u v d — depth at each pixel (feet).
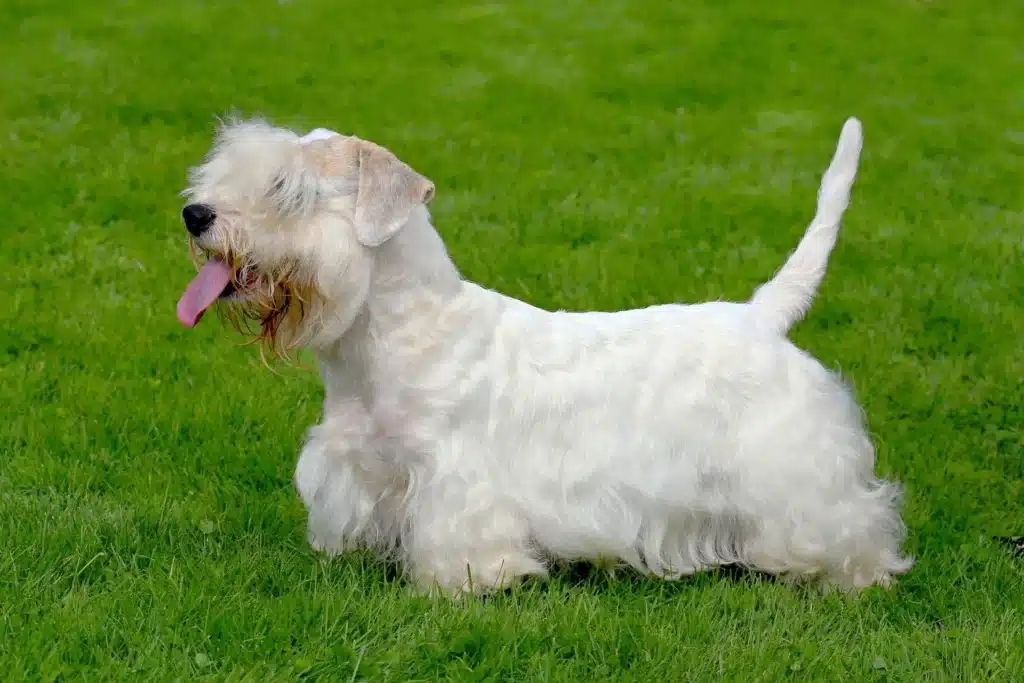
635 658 18.93
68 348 33.47
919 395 32.30
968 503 26.35
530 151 58.13
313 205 19.22
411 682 17.99
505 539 20.62
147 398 30.19
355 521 21.04
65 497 24.44
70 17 82.69
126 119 61.00
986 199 53.47
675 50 78.48
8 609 19.10
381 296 19.88
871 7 90.74
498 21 85.15
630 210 49.29
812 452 21.79
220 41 78.13
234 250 18.98
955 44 82.17
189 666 17.94
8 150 54.44
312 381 31.60
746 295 39.40
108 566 21.20
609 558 21.83
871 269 42.98
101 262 41.39
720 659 19.02
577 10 88.63
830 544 21.90
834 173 23.32
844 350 35.45
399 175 19.54
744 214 49.01
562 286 40.06
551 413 20.98
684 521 22.11
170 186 50.26
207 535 22.85
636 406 21.48
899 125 65.31
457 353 20.17
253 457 27.07
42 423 28.30
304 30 81.87
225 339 34.68
